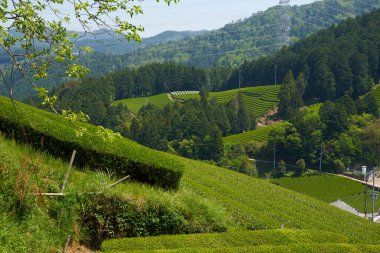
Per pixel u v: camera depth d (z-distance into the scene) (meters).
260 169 108.88
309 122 110.81
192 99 147.25
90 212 12.11
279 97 143.12
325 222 20.55
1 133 13.57
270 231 14.09
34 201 10.88
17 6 9.03
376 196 73.81
